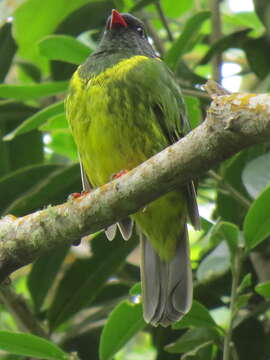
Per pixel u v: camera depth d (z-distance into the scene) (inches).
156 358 415.2
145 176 285.0
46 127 415.8
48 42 397.7
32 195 417.7
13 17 461.4
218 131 265.7
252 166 377.7
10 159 464.8
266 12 429.7
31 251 308.8
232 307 337.1
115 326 345.1
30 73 495.2
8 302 405.1
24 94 395.9
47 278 424.2
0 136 463.8
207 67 568.7
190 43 447.5
